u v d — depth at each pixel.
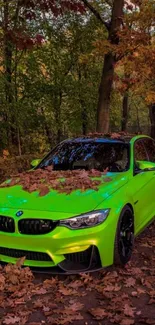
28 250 4.11
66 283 4.13
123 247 4.52
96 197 4.31
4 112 12.12
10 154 12.03
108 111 10.32
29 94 13.68
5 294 3.87
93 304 3.69
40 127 14.37
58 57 13.94
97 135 6.46
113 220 4.22
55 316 3.48
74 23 13.43
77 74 14.86
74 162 5.60
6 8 10.00
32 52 13.00
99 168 5.35
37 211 4.13
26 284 4.03
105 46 8.05
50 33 12.99
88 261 4.07
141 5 8.04
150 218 5.63
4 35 7.75
